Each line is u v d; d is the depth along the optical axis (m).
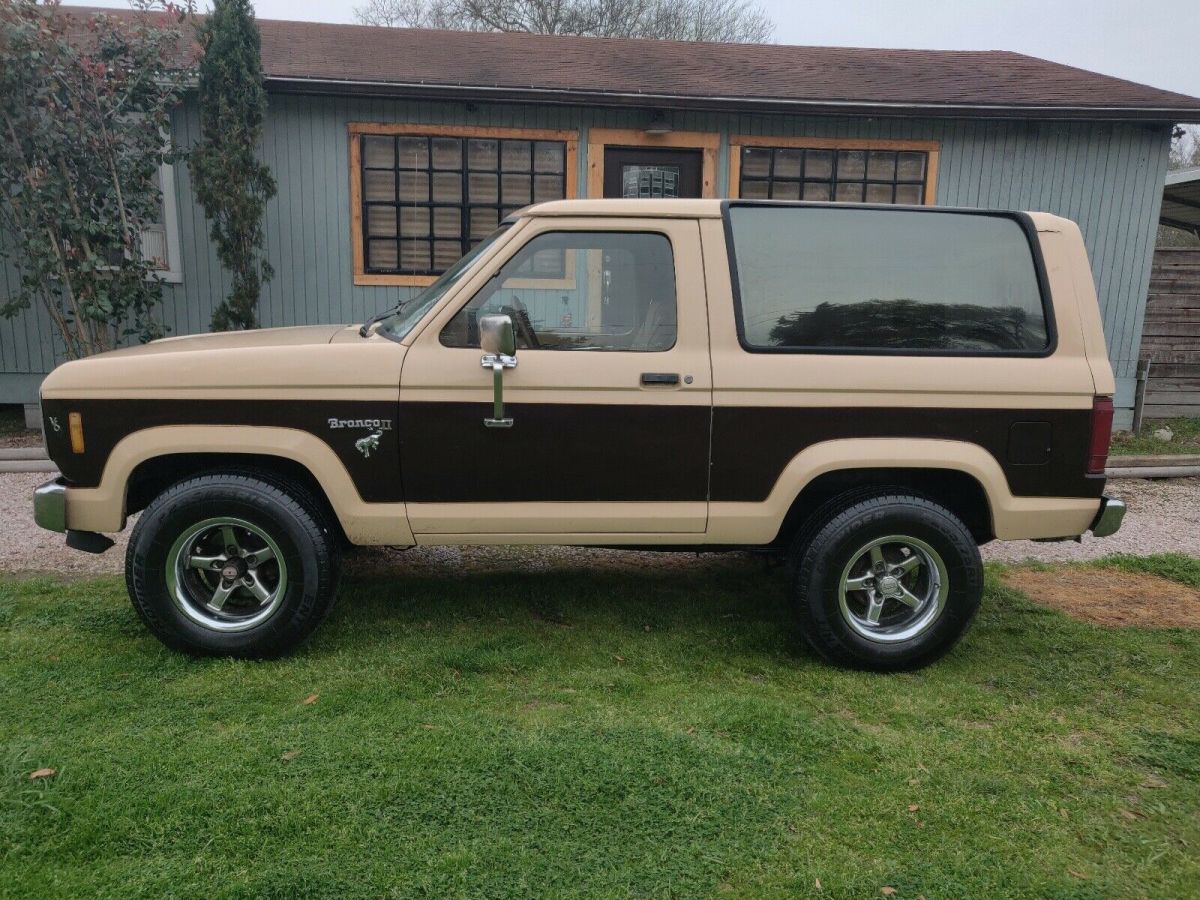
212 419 3.43
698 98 8.16
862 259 3.61
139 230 7.64
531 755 2.84
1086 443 3.60
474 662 3.59
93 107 7.04
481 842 2.42
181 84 7.28
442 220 8.62
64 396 3.40
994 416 3.56
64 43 6.70
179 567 3.52
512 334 3.23
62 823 2.44
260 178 7.66
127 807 2.51
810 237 3.60
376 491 3.50
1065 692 3.50
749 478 3.56
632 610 4.32
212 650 3.53
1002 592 4.70
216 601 3.58
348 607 4.25
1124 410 9.30
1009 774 2.86
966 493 3.81
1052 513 3.61
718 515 3.59
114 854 2.33
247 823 2.46
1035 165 8.89
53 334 8.24
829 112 8.32
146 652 3.62
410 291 8.64
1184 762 2.95
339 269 8.51
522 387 3.45
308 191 8.33
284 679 3.42
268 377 3.41
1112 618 4.36
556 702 3.30
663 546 3.77
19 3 6.57
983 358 3.57
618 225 3.54
